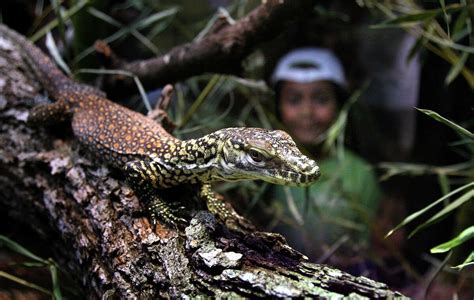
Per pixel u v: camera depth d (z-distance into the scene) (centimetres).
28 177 144
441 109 166
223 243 117
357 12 182
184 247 120
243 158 120
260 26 143
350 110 181
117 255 123
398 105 197
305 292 104
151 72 158
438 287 166
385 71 194
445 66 163
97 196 133
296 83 175
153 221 125
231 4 189
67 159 140
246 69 169
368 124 195
